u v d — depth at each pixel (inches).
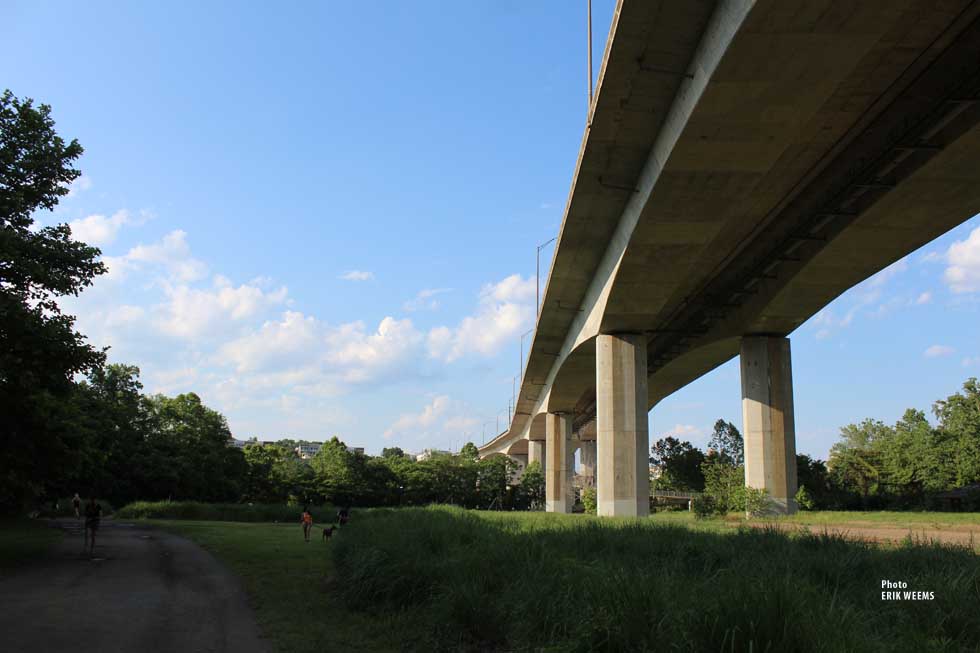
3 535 1122.0
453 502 3720.5
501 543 490.6
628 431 1525.6
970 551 515.5
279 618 442.3
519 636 346.0
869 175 1024.2
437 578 442.0
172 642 378.9
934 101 874.8
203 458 2709.2
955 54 795.4
